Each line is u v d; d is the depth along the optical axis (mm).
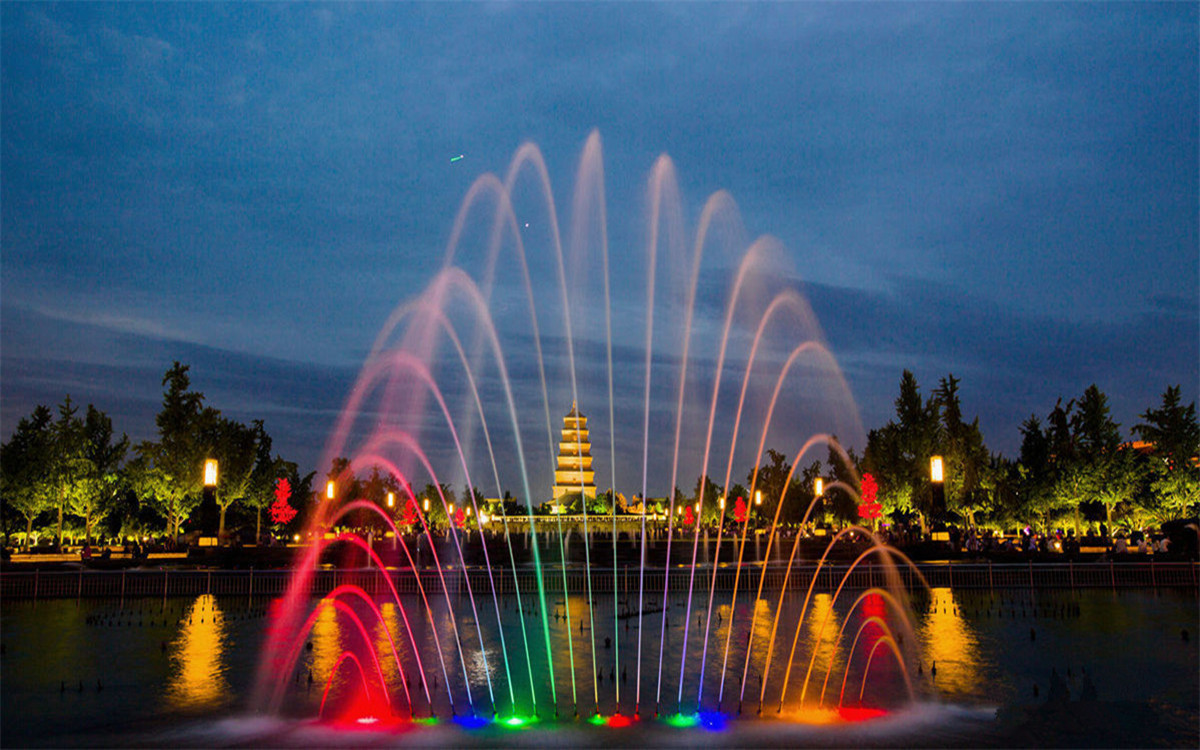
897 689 23328
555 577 47000
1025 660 27000
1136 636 31156
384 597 44562
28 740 18797
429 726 19875
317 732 19375
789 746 18125
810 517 91562
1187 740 18422
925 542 55438
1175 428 63156
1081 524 69438
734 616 38062
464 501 101375
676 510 111500
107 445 70750
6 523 71875
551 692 23312
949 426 74312
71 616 38000
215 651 29328
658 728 19641
